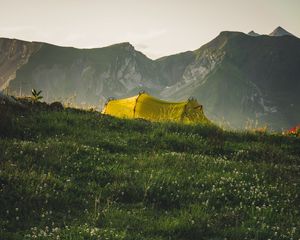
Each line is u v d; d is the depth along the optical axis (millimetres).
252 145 20781
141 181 13891
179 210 12461
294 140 22859
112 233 10375
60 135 18438
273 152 19938
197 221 11523
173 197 13125
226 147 19984
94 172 14438
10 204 11539
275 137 22969
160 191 13367
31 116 20375
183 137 20219
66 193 12562
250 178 15570
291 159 19453
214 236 11109
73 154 15719
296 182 15836
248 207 13055
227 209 12633
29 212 11352
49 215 11273
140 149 18203
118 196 13047
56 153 15359
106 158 16047
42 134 18500
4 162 13930
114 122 21562
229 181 14789
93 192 13016
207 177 14938
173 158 16734
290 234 11453
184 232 11062
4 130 18016
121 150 17891
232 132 22812
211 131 21984
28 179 12727
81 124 20562
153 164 15867
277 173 16578
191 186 13992
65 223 10961
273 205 13336
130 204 12648
